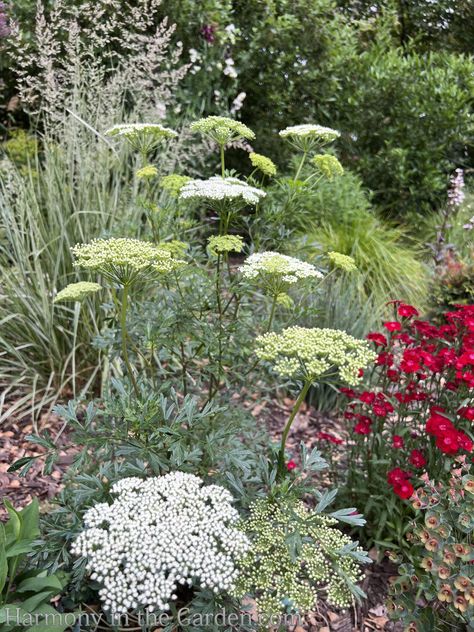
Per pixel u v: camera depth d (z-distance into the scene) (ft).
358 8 27.20
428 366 8.14
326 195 17.92
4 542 5.71
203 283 7.86
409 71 21.54
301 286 8.46
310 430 11.75
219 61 18.81
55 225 11.61
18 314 11.04
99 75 12.96
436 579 6.50
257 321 9.25
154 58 13.24
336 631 7.35
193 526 5.68
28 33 16.65
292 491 6.29
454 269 14.74
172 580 5.34
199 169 19.31
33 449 9.93
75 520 6.18
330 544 6.06
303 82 20.57
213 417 7.74
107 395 6.98
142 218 13.15
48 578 5.76
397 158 21.22
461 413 7.62
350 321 13.25
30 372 11.34
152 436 6.43
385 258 16.63
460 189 21.09
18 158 15.66
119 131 8.54
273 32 19.40
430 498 6.79
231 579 5.37
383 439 8.54
